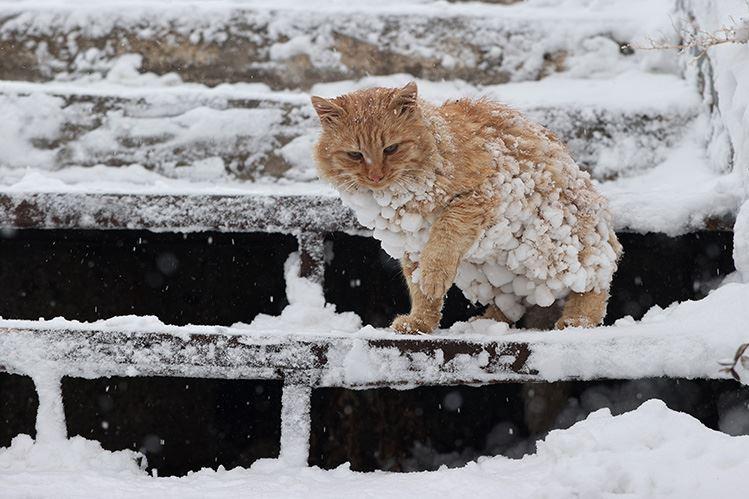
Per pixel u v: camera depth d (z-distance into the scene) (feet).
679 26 28.66
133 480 19.13
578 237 22.29
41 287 27.50
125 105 27.58
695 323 20.90
